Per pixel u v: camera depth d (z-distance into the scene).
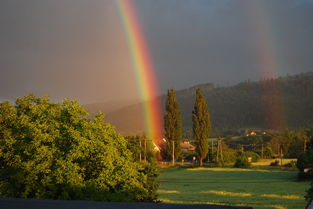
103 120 30.28
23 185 27.69
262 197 50.03
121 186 28.11
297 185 64.81
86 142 27.31
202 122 103.81
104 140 28.61
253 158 117.31
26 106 33.34
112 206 12.62
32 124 28.30
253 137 175.62
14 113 32.34
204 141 103.88
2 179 28.50
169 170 95.62
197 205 12.02
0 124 31.61
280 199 47.72
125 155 29.92
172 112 105.88
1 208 12.49
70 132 27.55
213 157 112.69
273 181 71.81
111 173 27.52
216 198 49.53
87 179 28.09
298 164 72.44
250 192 56.19
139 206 12.48
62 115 29.41
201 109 104.00
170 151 105.25
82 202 14.45
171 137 105.38
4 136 30.70
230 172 90.12
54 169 27.02
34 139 27.45
